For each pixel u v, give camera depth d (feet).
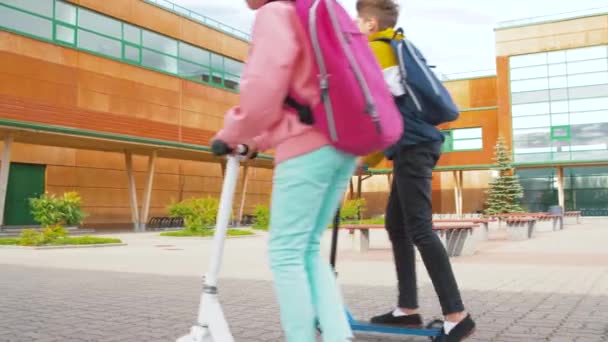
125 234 78.13
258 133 6.67
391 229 12.18
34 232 52.21
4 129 69.72
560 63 137.80
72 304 18.42
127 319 15.57
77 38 81.82
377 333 12.85
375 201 155.63
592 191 137.90
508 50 142.00
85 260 37.88
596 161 131.34
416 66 10.21
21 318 15.83
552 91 138.10
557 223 80.94
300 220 6.78
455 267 29.68
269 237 7.00
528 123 139.74
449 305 10.37
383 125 6.55
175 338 13.07
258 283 24.11
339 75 6.23
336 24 6.32
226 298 19.53
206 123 103.76
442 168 144.97
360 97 6.27
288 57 6.28
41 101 73.72
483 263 31.94
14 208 82.58
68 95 77.71
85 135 78.13
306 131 6.63
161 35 97.50
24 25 73.92
